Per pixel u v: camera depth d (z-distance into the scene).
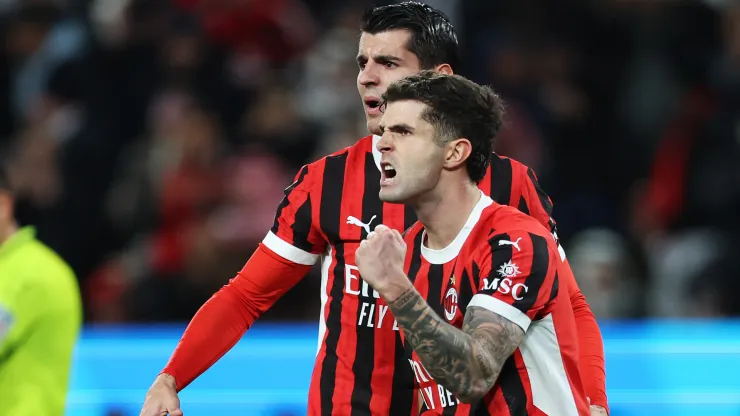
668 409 20.25
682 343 20.53
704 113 29.77
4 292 16.62
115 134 30.25
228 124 29.95
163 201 27.53
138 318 25.55
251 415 20.19
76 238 28.70
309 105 29.73
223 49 31.30
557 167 30.14
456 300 11.30
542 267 10.82
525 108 30.56
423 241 11.77
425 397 11.95
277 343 20.50
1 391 16.70
